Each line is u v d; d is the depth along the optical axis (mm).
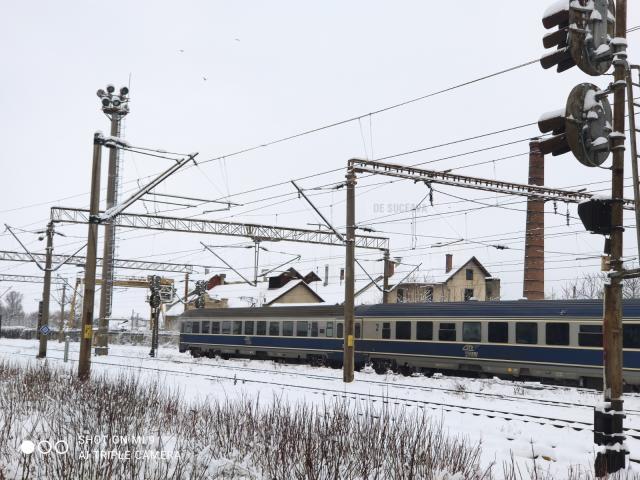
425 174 21969
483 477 8969
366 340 29906
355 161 23609
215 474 8477
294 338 33750
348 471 8586
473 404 18031
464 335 26094
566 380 23812
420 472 8633
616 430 9492
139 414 12180
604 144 9258
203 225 32688
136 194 20859
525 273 37469
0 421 11344
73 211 34500
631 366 21141
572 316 22859
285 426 10523
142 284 59844
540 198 24312
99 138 20797
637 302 21438
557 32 9242
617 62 9453
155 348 41469
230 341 37875
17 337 81188
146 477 7992
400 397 19812
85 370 20047
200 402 16297
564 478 9617
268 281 70312
